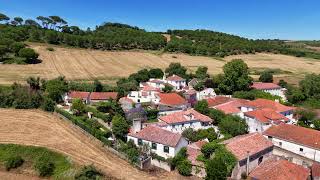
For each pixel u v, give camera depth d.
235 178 61.41
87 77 146.88
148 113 93.69
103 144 74.00
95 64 173.25
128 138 74.25
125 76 153.00
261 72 180.75
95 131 77.25
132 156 66.88
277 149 73.94
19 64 157.00
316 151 70.88
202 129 83.94
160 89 122.19
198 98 119.31
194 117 85.38
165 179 61.75
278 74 179.38
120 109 88.38
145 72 146.62
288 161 63.88
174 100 103.56
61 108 97.94
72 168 63.50
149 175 63.06
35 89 111.81
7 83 123.69
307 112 98.81
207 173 59.00
